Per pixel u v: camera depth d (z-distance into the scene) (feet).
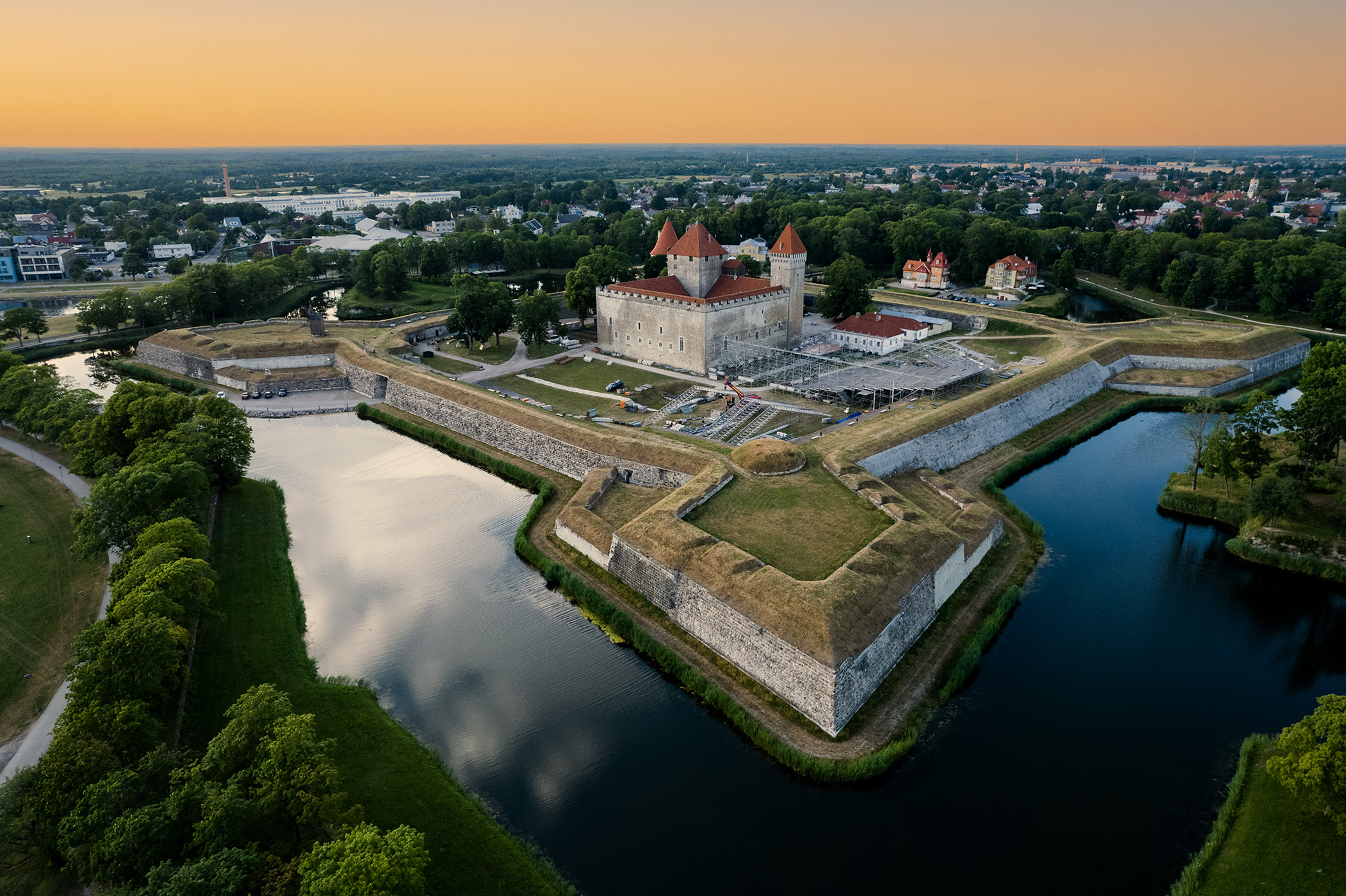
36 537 273.54
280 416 431.84
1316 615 246.88
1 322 546.26
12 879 146.41
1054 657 226.17
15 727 186.19
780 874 159.94
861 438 338.95
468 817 169.37
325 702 203.21
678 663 220.43
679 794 180.04
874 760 183.01
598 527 277.44
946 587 246.88
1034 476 345.31
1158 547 284.20
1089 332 540.52
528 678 220.02
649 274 631.15
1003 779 183.32
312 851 133.49
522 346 539.29
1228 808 171.01
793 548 250.98
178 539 221.05
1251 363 462.60
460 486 345.92
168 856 137.59
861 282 562.25
